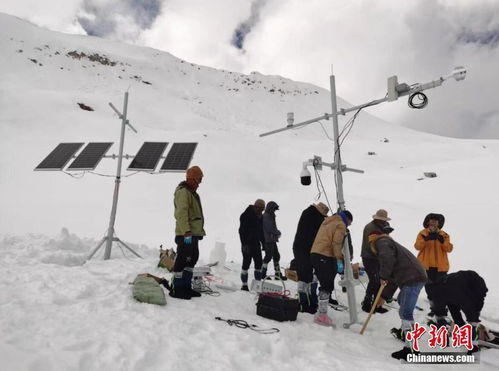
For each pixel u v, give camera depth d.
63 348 2.75
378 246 4.41
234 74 180.88
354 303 5.14
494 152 72.12
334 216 5.11
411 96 5.14
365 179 41.97
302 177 5.82
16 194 23.08
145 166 7.77
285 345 3.46
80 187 25.38
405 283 4.25
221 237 14.46
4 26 119.81
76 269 5.62
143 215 18.59
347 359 3.53
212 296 5.41
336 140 5.78
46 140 39.41
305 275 5.51
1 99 53.06
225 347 3.30
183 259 4.93
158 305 4.27
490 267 10.62
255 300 5.54
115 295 4.33
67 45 126.94
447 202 27.30
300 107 152.88
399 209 20.47
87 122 52.41
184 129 76.94
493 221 16.19
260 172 41.81
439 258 5.00
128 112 74.25
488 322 6.04
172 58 173.50
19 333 2.92
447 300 4.76
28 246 7.11
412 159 69.06
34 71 99.25
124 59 140.38
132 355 2.81
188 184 5.16
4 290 4.16
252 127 108.81
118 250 8.11
